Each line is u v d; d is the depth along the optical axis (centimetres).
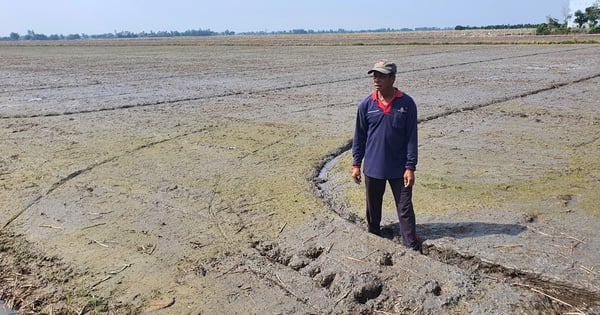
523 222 537
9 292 443
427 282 421
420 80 1859
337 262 458
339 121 1116
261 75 2208
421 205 598
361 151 511
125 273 463
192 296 422
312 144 912
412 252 466
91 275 462
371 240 490
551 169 723
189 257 488
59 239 536
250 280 443
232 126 1077
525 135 941
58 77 2262
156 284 443
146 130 1046
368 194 505
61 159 831
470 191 641
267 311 398
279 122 1116
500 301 396
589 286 413
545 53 3244
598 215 549
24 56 4547
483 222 541
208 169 767
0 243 532
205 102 1429
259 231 538
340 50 4456
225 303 411
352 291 414
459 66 2436
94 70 2664
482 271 456
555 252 469
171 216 587
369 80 1917
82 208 618
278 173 740
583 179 673
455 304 394
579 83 1675
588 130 967
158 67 2805
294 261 472
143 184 701
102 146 915
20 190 684
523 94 1438
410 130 471
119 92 1670
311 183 698
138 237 535
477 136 943
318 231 523
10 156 855
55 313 410
